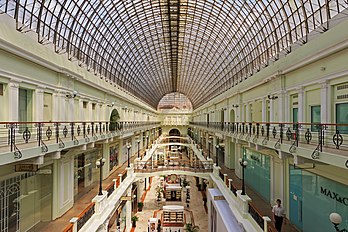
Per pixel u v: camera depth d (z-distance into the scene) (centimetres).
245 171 2334
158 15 3384
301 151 970
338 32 997
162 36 4097
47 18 1590
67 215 1460
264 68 1919
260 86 2011
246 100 2478
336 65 1030
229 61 3553
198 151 4028
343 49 977
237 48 3120
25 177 1223
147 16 3319
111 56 3259
